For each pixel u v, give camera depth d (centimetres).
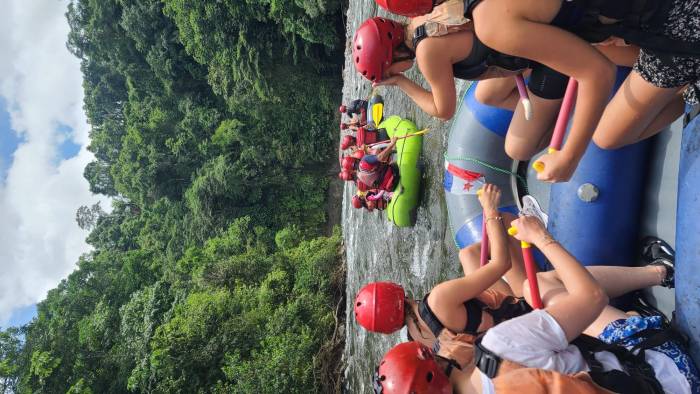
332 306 1428
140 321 1716
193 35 2336
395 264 675
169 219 2884
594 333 262
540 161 204
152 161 2877
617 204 306
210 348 1229
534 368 200
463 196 443
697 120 210
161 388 1188
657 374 211
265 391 1059
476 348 216
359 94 1141
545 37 165
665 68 192
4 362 1617
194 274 1794
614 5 167
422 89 260
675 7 163
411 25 246
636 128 235
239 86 2323
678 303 220
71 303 2269
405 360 224
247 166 2528
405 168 592
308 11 1886
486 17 167
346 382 1037
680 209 217
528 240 244
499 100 310
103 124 3716
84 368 1575
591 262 317
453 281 261
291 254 1767
